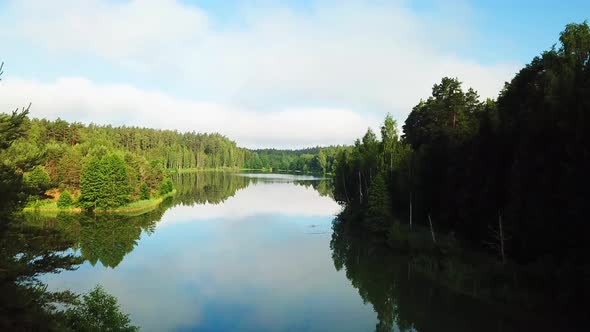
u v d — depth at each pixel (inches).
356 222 2655.0
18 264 560.1
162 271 1700.3
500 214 1422.2
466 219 1696.6
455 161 1857.8
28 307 571.8
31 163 700.7
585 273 998.4
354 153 3452.3
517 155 1339.8
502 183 1515.7
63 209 3302.2
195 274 1664.6
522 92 1617.9
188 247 2151.8
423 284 1520.7
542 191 1190.9
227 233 2534.5
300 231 2600.9
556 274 1109.7
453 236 1747.0
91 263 1823.3
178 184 6328.7
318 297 1407.5
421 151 2182.6
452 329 1129.4
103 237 2399.1
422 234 1919.3
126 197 3511.3
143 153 6929.1
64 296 701.3
